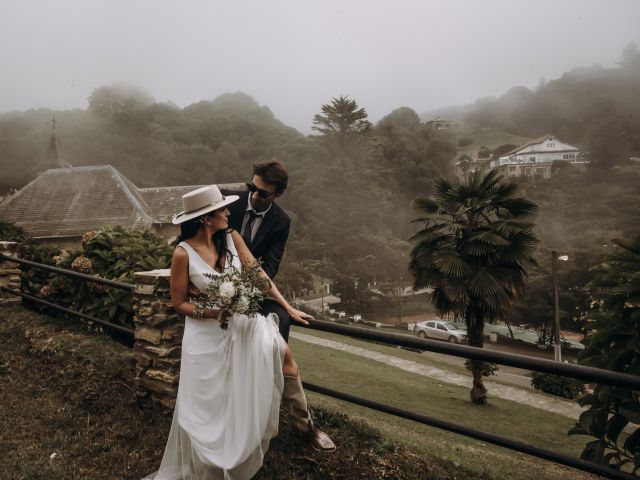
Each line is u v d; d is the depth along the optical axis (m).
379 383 19.02
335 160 105.56
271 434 2.25
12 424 3.18
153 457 2.78
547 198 109.50
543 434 13.96
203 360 2.28
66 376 3.84
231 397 2.22
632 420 3.47
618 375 1.83
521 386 21.22
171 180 119.44
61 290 5.73
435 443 6.80
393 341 2.38
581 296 44.12
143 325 3.22
